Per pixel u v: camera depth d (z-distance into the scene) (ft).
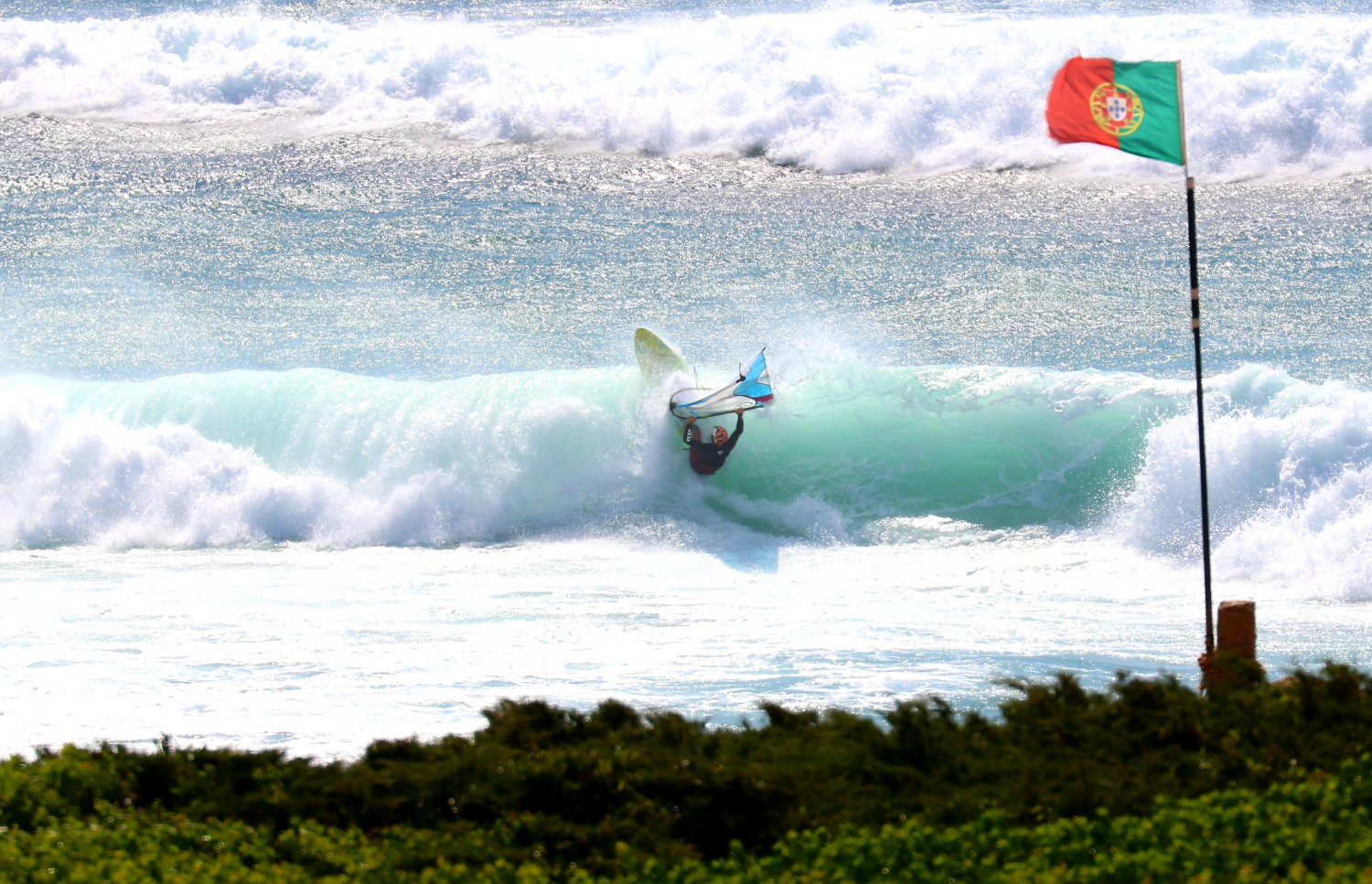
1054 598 198.49
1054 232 355.15
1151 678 160.45
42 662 170.30
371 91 470.80
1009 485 233.96
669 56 456.45
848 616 189.37
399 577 212.84
